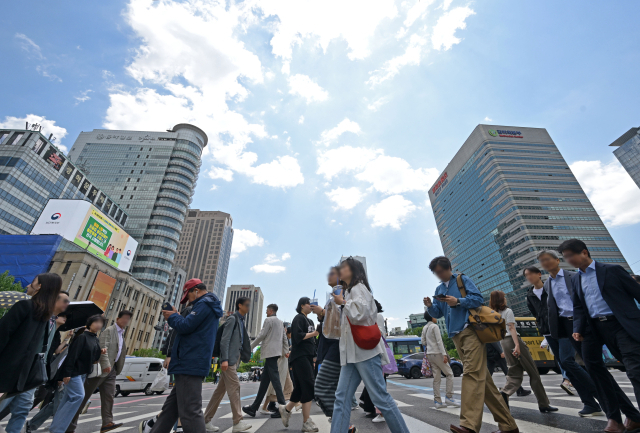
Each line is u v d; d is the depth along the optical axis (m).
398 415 2.22
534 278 4.66
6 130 54.38
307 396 3.84
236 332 4.34
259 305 170.88
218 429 4.00
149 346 56.09
